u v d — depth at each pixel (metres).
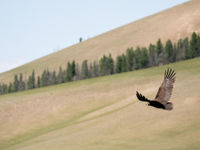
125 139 106.12
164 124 111.50
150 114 126.44
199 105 120.38
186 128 102.69
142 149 91.75
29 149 122.31
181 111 119.25
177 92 141.12
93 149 101.50
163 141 96.06
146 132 108.38
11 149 139.50
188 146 87.62
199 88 139.50
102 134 118.12
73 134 131.50
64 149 108.56
